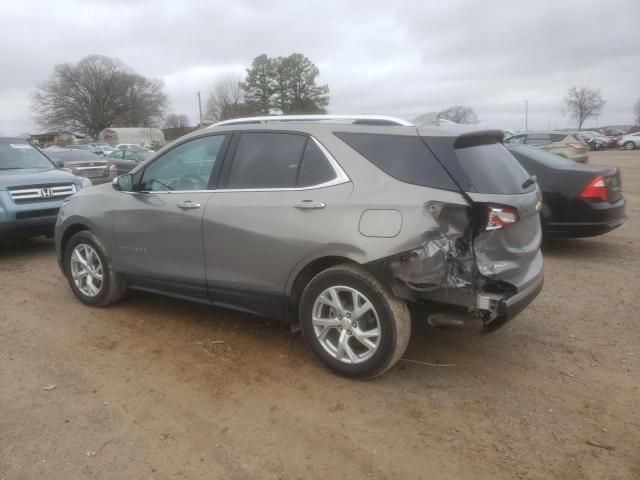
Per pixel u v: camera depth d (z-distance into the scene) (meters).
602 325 4.71
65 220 5.18
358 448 2.97
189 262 4.29
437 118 3.97
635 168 23.47
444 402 3.43
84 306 5.23
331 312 3.69
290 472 2.78
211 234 4.09
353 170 3.60
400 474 2.76
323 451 2.95
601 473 2.76
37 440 3.03
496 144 3.97
